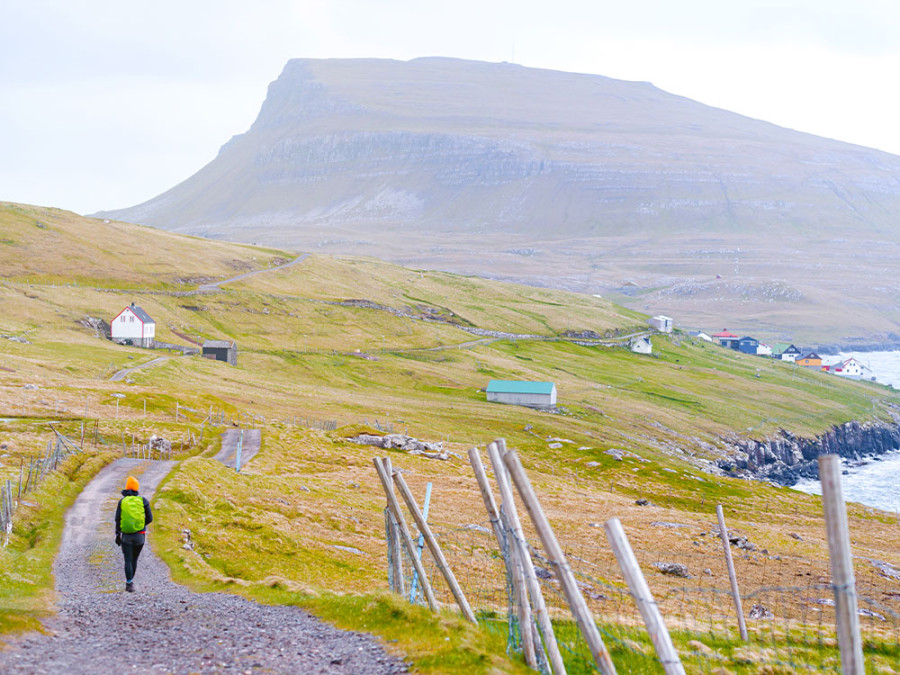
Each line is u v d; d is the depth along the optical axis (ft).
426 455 335.26
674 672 33.40
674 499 327.67
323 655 49.98
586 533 211.41
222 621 62.23
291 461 278.46
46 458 179.73
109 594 77.97
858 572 197.47
